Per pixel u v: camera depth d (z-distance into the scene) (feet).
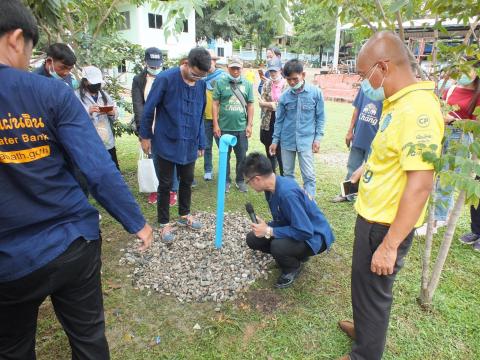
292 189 8.84
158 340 7.64
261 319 8.28
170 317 8.33
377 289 6.00
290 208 8.69
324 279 9.76
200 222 12.75
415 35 15.25
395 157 5.35
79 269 4.68
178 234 11.90
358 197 6.20
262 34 87.76
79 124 4.45
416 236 11.93
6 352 4.81
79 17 15.75
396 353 7.36
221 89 14.99
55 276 4.41
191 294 9.05
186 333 7.86
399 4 5.41
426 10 7.15
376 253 5.51
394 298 8.91
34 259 4.21
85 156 4.40
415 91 5.14
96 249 4.99
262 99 16.74
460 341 7.67
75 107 4.49
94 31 15.51
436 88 7.77
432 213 8.00
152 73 14.23
